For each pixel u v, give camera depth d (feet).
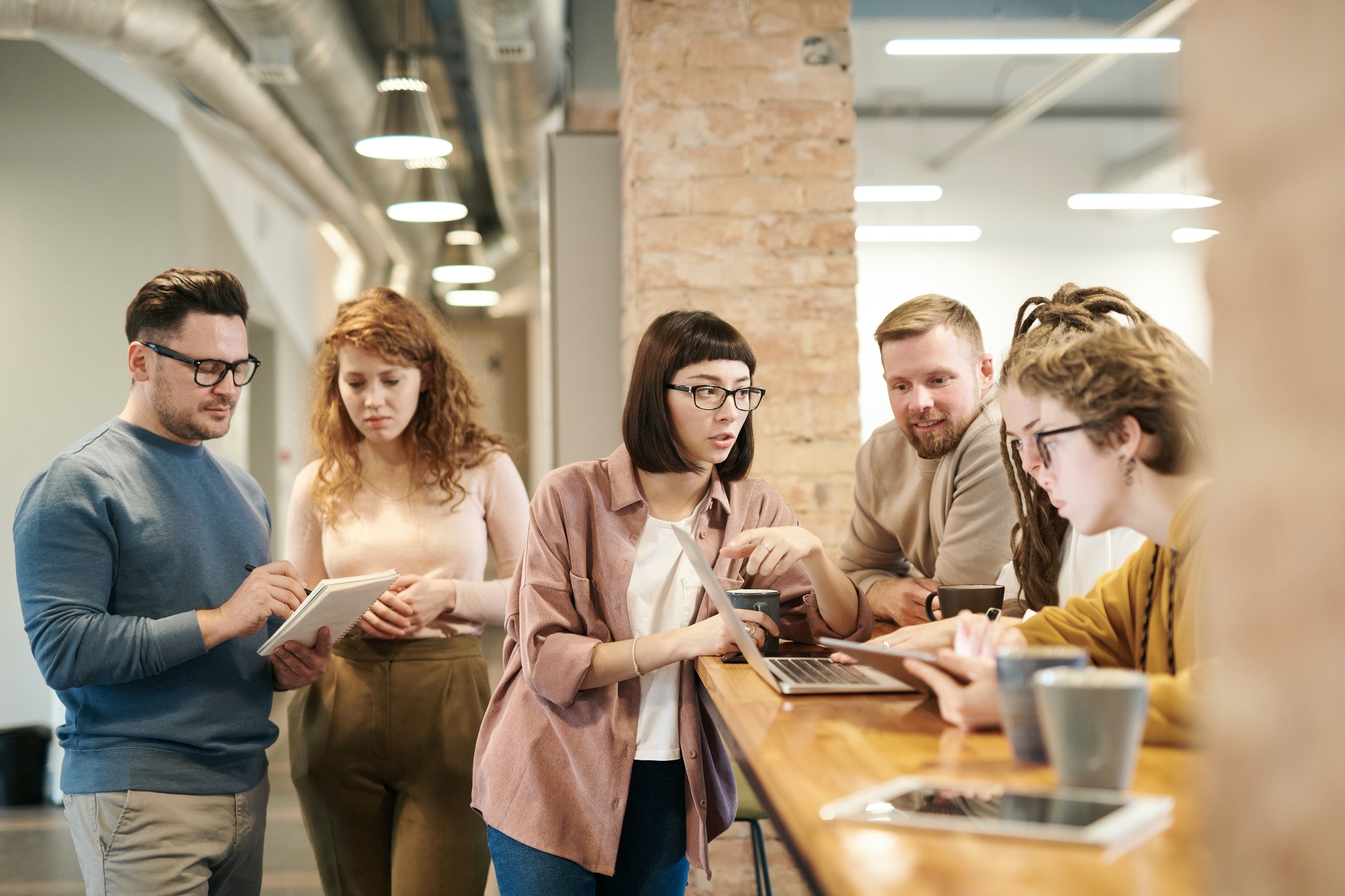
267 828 14.11
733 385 6.14
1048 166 25.26
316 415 8.14
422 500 8.09
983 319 25.68
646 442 6.21
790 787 3.17
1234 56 1.30
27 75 20.26
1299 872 1.26
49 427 20.04
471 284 37.88
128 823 6.22
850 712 4.41
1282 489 1.26
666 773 6.30
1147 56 22.18
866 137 23.99
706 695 6.15
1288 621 1.26
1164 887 2.22
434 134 16.46
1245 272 1.30
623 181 13.10
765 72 11.86
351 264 34.24
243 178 26.76
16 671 18.48
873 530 8.42
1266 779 1.29
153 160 20.92
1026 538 6.24
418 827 7.75
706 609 6.29
